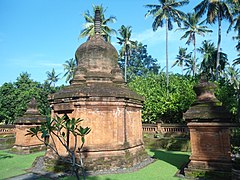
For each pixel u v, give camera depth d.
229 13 28.97
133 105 14.49
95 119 12.24
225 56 40.12
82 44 15.38
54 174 10.90
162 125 22.81
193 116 10.37
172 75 35.12
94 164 11.36
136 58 64.56
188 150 18.53
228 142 9.63
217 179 9.19
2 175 11.01
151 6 34.31
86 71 14.04
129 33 41.78
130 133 13.88
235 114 18.86
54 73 56.81
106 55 14.70
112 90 12.91
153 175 10.24
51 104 14.19
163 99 25.61
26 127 18.70
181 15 33.88
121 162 11.80
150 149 20.08
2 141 21.22
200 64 43.16
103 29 36.31
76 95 12.09
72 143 11.88
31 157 16.39
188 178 9.66
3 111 35.28
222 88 21.84
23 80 41.75
